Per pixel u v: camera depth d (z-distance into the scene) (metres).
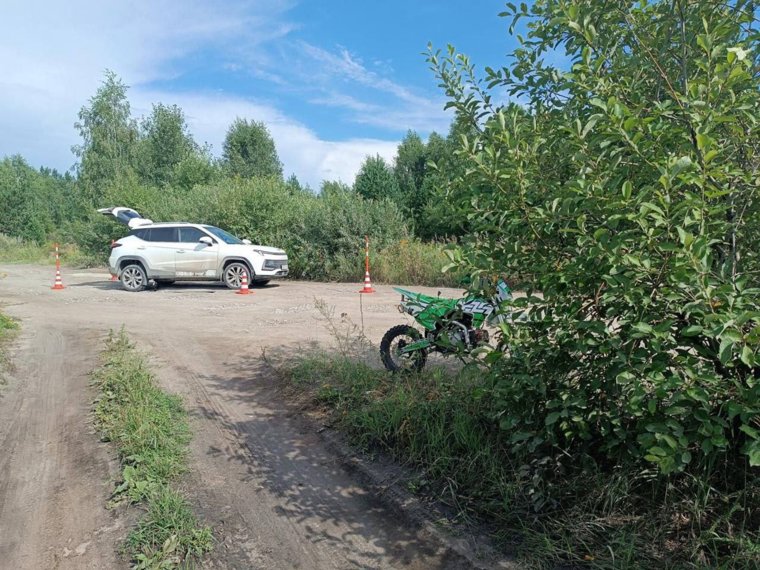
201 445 4.51
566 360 2.92
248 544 3.18
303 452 4.34
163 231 15.05
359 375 5.48
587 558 2.70
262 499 3.66
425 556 2.99
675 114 2.61
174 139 43.75
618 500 2.90
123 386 5.64
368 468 3.92
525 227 2.88
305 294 13.55
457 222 3.38
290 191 21.94
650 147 2.55
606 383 2.81
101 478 3.98
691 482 2.84
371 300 12.27
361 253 16.84
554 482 3.22
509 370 3.04
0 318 9.29
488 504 3.22
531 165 2.99
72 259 27.78
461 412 3.99
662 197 2.27
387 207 18.56
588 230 2.65
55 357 7.34
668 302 2.44
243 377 6.29
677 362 2.48
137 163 42.94
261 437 4.64
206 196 20.19
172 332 8.85
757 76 2.85
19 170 52.28
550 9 3.35
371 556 3.04
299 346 7.61
